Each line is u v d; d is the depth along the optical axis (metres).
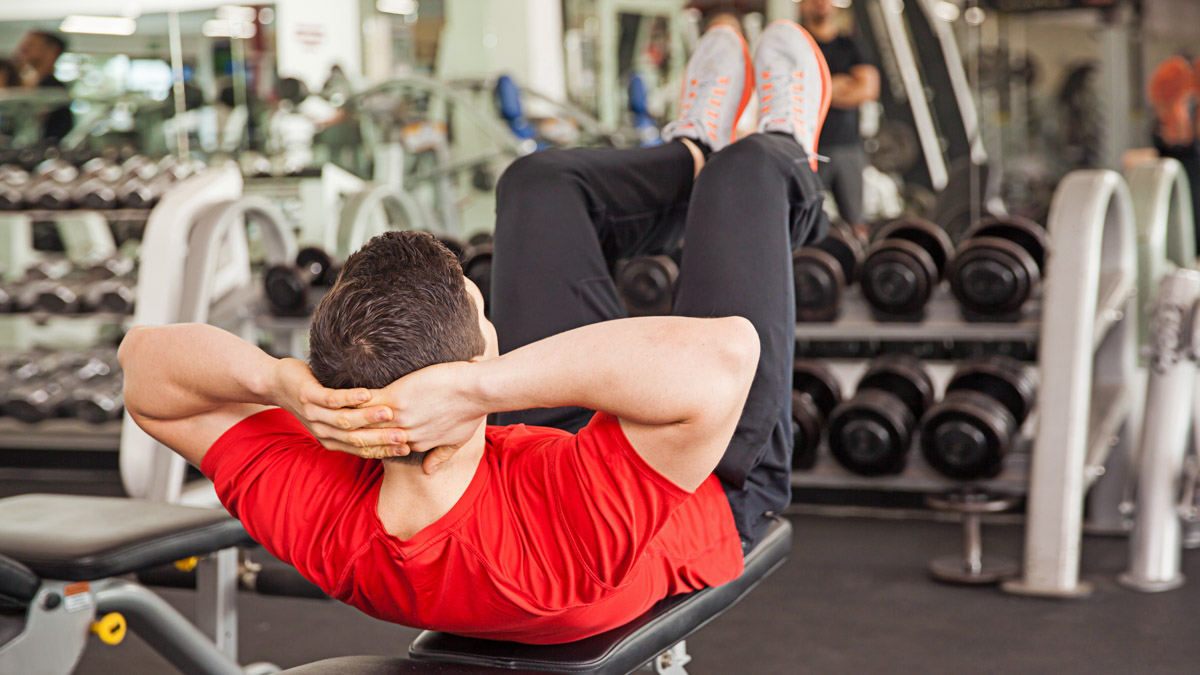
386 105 5.20
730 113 1.58
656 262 2.99
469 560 0.85
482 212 5.87
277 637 2.41
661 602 1.04
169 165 4.00
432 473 0.83
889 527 3.22
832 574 2.77
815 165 1.51
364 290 0.78
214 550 1.43
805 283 2.91
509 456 0.91
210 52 4.98
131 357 0.93
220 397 0.89
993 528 3.15
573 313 1.27
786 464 1.21
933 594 2.58
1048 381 2.50
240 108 5.04
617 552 0.86
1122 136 5.46
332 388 0.78
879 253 2.80
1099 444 2.65
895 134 5.19
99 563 1.27
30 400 3.71
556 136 5.96
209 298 3.11
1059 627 2.31
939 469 2.63
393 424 0.77
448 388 0.76
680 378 0.78
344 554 0.89
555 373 0.78
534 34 6.51
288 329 3.35
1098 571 2.70
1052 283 2.48
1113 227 2.82
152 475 3.01
